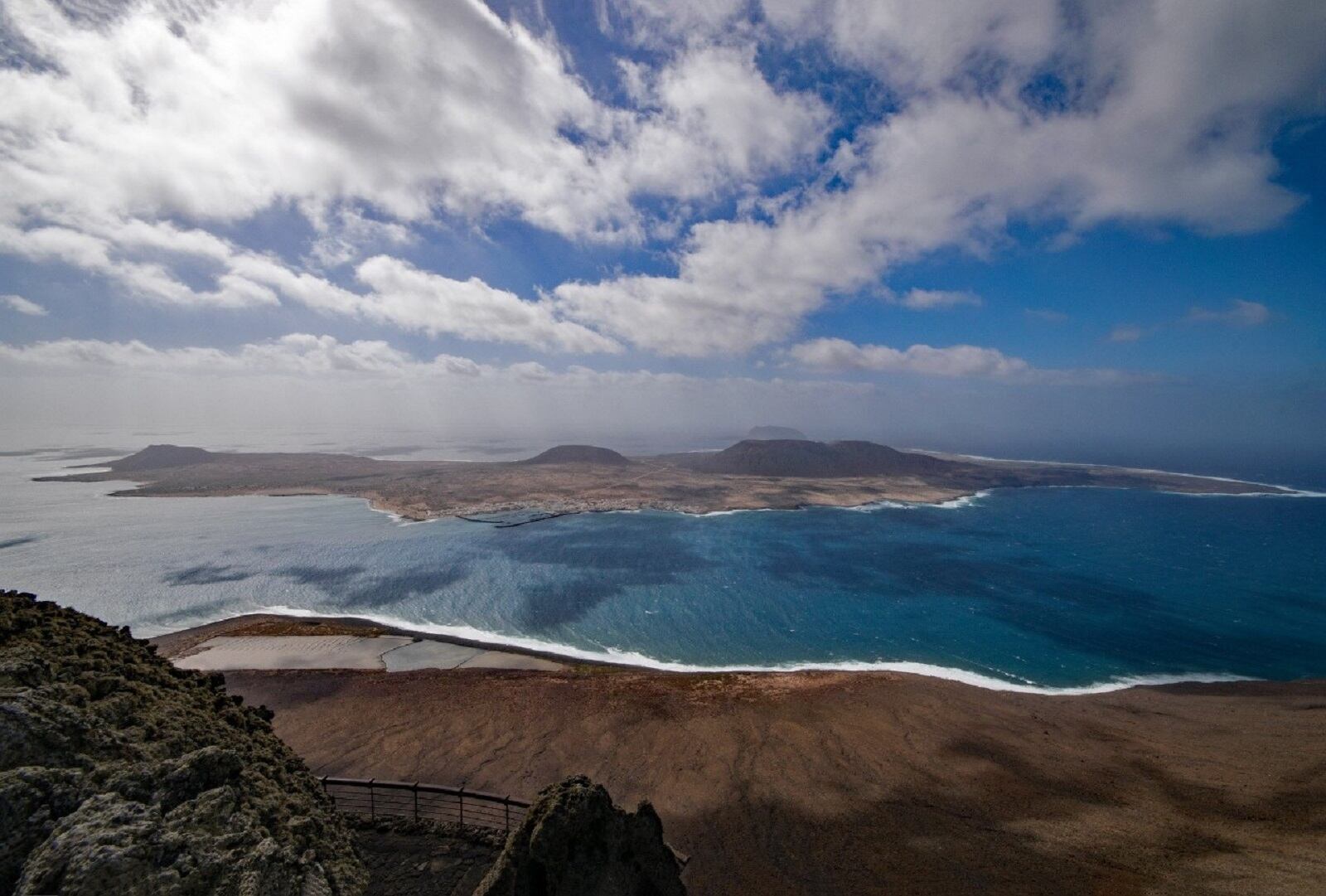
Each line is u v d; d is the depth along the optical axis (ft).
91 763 37.04
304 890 39.99
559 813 44.04
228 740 49.01
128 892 31.04
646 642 188.75
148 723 43.21
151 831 33.96
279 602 219.82
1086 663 178.19
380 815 69.00
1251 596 250.37
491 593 236.84
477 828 63.93
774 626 205.36
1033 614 222.69
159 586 235.40
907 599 239.09
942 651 184.85
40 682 40.81
